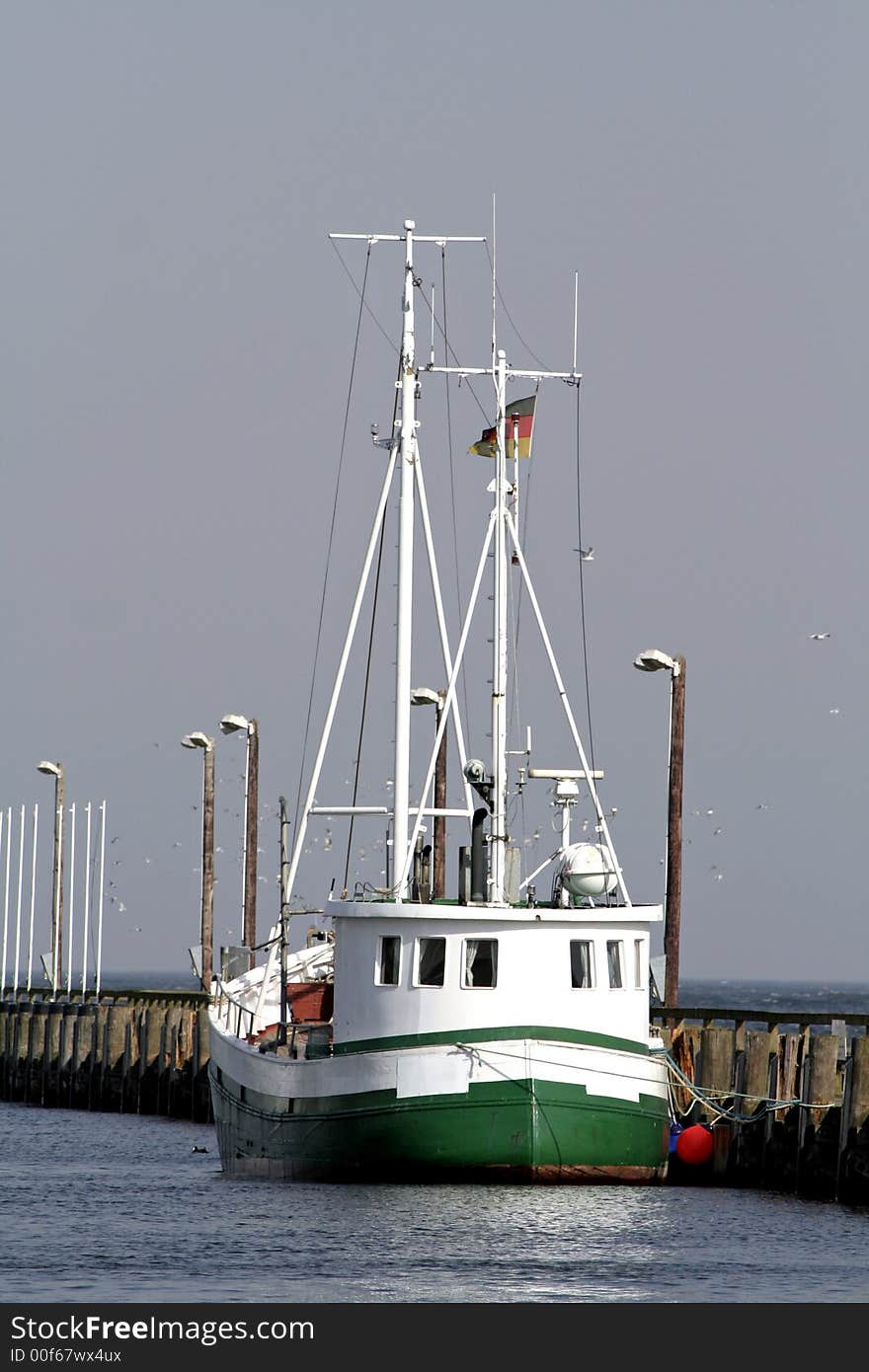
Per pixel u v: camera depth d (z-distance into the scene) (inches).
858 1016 6402.6
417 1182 6038.4
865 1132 6117.1
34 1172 7613.2
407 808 6628.9
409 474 6806.1
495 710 6353.3
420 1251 5359.3
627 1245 5462.6
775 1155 6530.5
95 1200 6574.8
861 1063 6161.4
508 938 5989.2
